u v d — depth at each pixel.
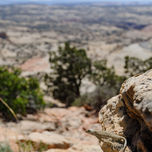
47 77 26.30
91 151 6.05
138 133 2.89
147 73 3.12
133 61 18.64
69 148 6.52
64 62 24.86
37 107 14.42
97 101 13.57
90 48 110.00
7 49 157.00
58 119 12.86
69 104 22.20
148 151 2.45
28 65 56.00
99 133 2.89
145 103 2.36
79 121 12.16
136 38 199.25
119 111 3.54
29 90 14.61
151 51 39.97
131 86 2.90
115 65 33.03
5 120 10.70
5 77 12.93
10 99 12.11
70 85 25.36
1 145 2.61
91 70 23.92
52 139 6.80
